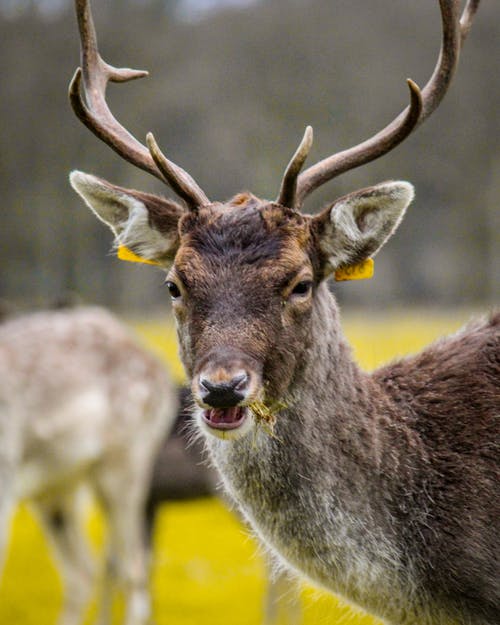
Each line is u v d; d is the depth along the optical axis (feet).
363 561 59.11
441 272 458.91
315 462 58.85
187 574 125.39
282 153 432.25
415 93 59.72
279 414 58.44
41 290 443.73
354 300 446.19
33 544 143.95
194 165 438.81
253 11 495.82
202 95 454.81
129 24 478.59
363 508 59.21
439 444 61.31
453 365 64.13
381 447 60.29
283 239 57.36
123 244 62.23
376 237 59.52
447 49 63.82
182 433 118.73
